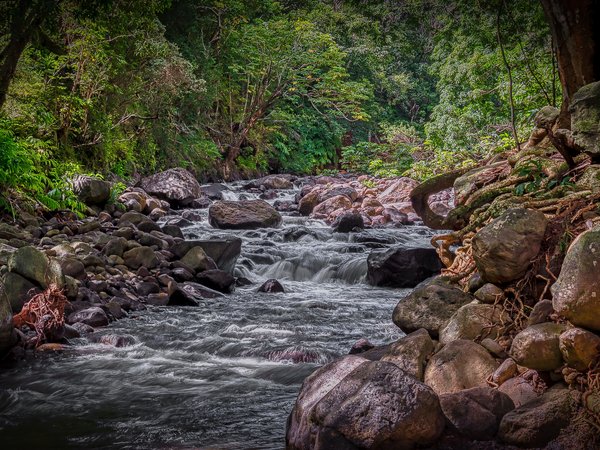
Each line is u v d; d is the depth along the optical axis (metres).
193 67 23.36
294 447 4.18
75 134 18.67
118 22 17.89
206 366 6.87
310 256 13.16
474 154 22.53
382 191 22.25
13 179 13.02
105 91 19.69
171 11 25.58
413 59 37.78
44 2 12.91
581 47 6.54
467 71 20.80
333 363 4.45
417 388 3.89
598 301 3.84
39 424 5.27
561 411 3.87
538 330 4.10
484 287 4.89
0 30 14.06
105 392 6.04
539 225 4.72
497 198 5.80
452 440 3.93
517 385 4.23
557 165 5.84
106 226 13.67
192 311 9.51
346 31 14.10
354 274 12.58
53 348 7.46
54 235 12.39
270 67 28.64
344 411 3.91
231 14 27.16
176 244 11.58
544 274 4.67
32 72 16.20
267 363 6.96
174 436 4.94
